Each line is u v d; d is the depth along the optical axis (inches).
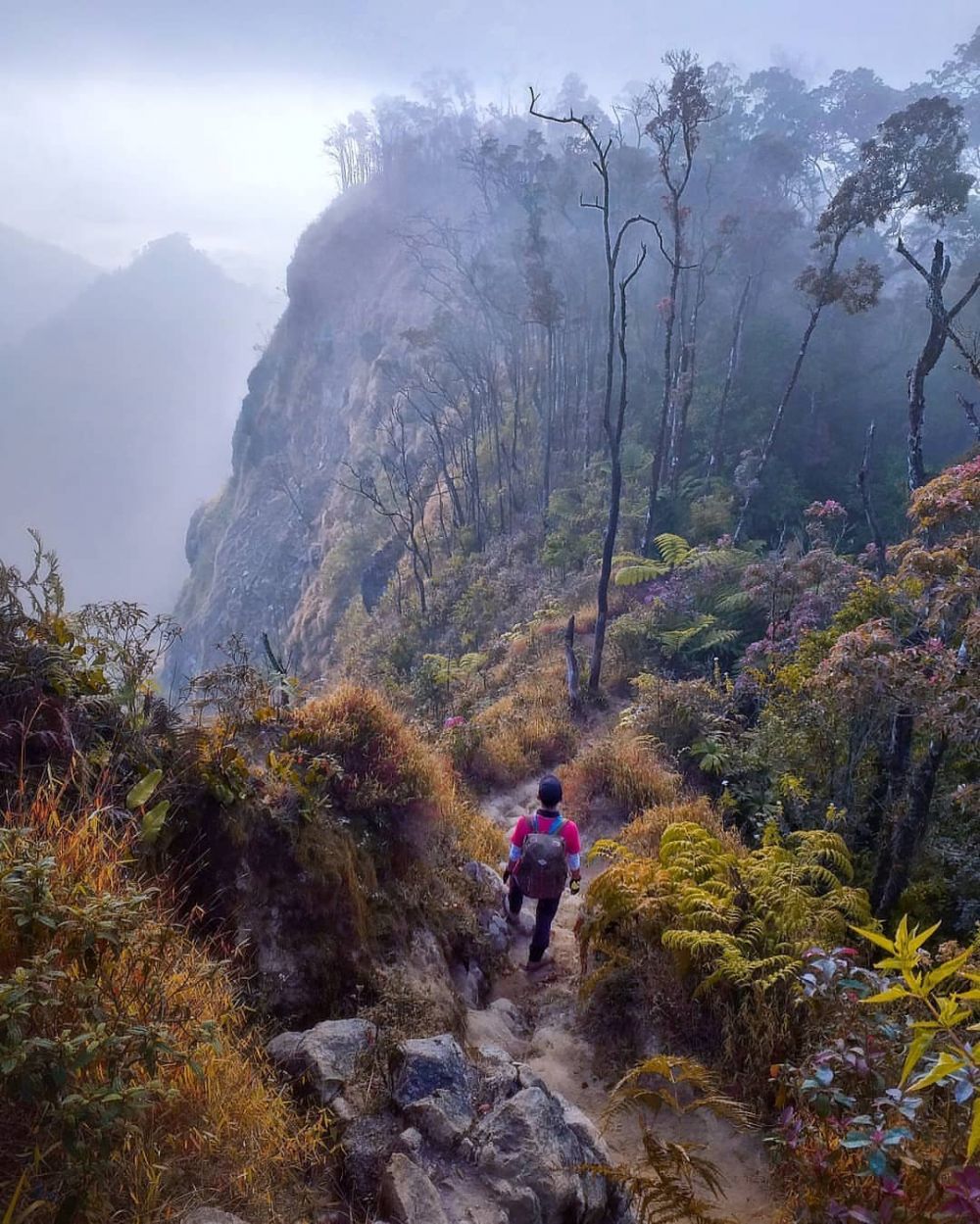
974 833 261.3
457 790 334.6
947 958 166.2
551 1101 124.6
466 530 1560.0
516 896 231.3
